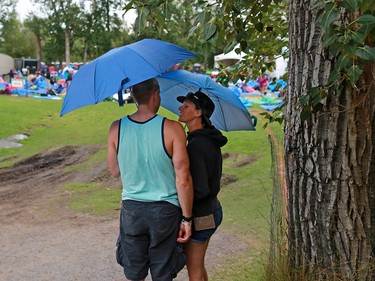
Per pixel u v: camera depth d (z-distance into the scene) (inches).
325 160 125.2
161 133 117.8
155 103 121.1
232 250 231.0
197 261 133.9
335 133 122.6
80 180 410.3
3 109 782.5
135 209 121.6
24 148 550.6
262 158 475.8
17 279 203.8
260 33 181.9
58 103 952.3
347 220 125.5
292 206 136.3
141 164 119.4
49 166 467.8
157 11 123.8
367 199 125.0
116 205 330.6
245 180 392.5
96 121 757.3
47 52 2511.1
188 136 130.8
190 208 122.6
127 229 124.2
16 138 603.2
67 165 470.9
